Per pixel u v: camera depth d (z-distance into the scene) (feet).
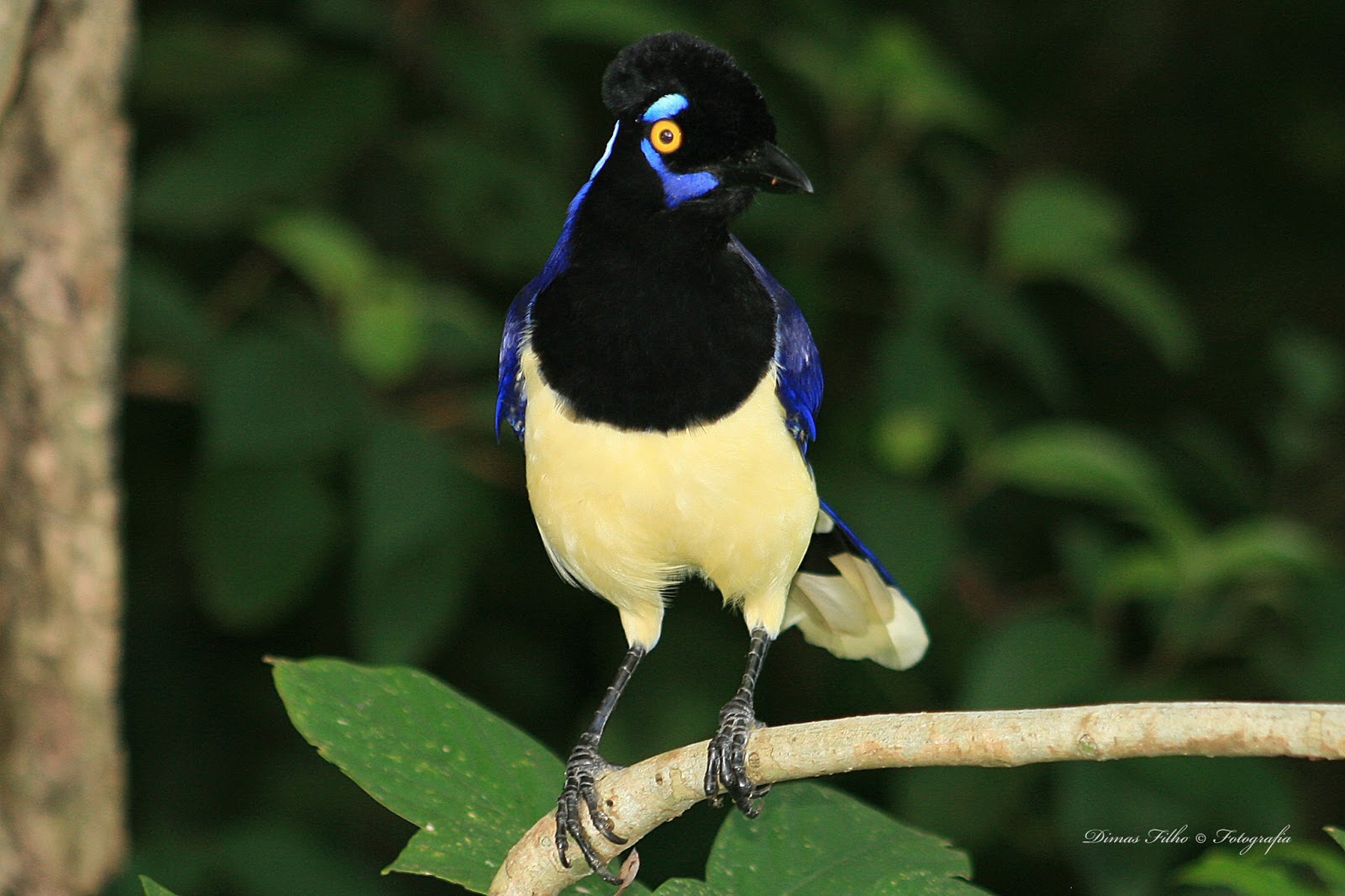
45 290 24.48
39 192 24.31
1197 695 32.78
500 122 38.32
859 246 39.91
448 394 36.55
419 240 44.24
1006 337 35.50
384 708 17.98
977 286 35.81
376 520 31.42
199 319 34.94
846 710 42.16
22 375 24.63
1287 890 19.20
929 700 40.27
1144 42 54.44
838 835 18.03
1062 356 52.11
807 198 37.86
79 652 25.58
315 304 41.37
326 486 37.14
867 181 38.17
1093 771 31.50
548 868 17.85
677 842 43.86
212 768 44.75
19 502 24.94
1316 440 42.14
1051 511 43.32
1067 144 55.36
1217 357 53.06
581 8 35.96
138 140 45.39
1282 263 54.08
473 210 37.27
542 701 46.03
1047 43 52.90
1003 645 32.24
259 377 31.83
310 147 35.12
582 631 46.68
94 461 25.25
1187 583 33.76
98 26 24.17
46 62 23.85
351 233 39.58
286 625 45.50
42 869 25.75
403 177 41.52
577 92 46.42
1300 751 13.87
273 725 45.16
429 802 17.11
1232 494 39.11
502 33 38.34
